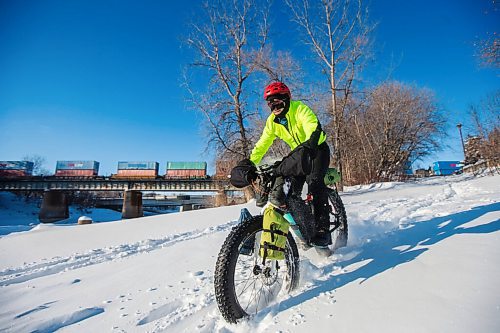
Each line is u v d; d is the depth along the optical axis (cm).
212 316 203
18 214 4997
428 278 193
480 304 152
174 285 276
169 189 4947
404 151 2825
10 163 6269
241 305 209
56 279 358
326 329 161
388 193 1066
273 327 174
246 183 245
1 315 250
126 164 5528
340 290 204
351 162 2309
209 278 285
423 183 1550
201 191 4966
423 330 143
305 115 261
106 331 201
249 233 220
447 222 337
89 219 1234
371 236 348
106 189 5153
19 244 592
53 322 220
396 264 229
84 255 480
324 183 289
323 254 285
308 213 253
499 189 750
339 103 1875
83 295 283
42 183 5269
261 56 1864
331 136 1753
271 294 224
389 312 164
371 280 209
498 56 1408
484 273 183
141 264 371
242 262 254
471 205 457
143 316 217
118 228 714
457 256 217
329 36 1767
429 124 2814
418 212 484
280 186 229
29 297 299
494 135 1677
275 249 218
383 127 2561
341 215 327
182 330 190
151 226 713
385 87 2520
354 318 165
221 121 1870
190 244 429
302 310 186
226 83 1875
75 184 5191
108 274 350
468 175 1905
